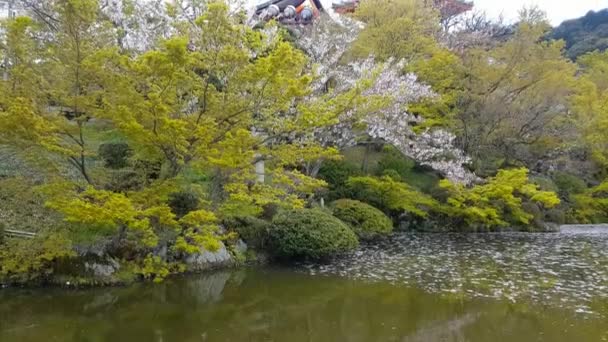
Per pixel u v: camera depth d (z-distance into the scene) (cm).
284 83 862
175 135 768
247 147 927
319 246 1077
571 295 837
